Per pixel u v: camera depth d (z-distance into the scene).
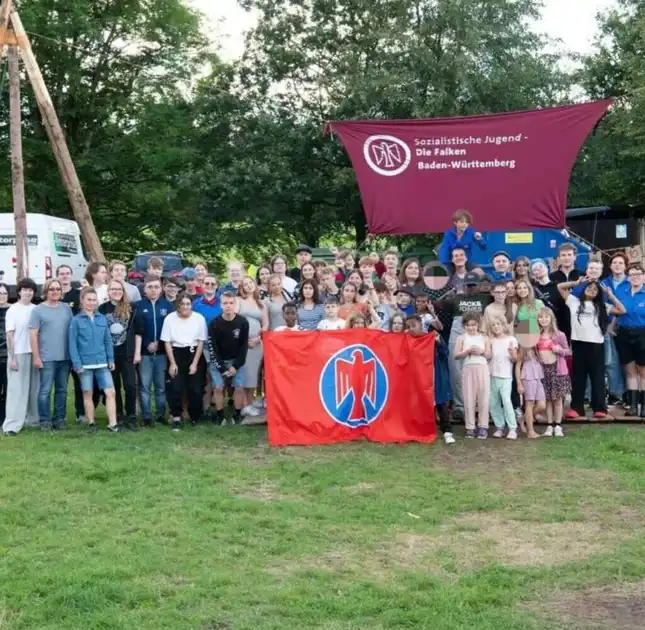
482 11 31.36
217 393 11.69
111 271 12.12
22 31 16.91
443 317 11.55
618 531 7.41
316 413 10.77
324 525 7.50
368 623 5.51
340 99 31.64
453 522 7.66
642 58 29.58
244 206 32.88
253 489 8.68
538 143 13.25
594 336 11.43
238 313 11.73
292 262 34.84
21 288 11.41
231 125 34.03
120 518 7.63
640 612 5.72
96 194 35.28
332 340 10.88
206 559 6.59
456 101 30.55
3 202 32.69
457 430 11.40
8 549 6.79
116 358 11.64
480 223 13.30
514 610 5.73
